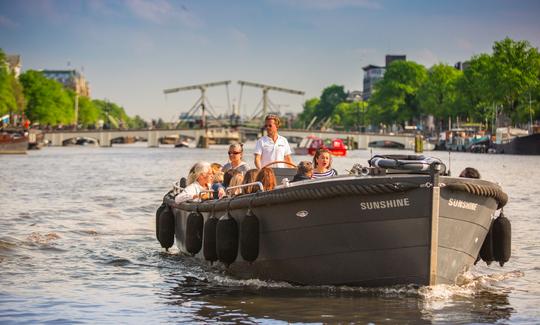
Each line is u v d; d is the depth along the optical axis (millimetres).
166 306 12273
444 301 12445
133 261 16094
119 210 26469
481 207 12742
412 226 12125
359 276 12570
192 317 11609
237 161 15938
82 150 122875
